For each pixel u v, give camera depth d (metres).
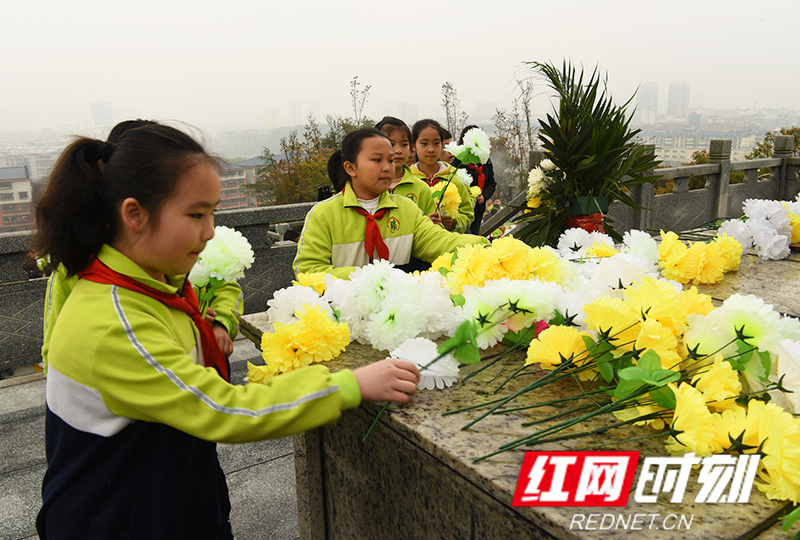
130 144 1.01
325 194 3.85
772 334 1.10
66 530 1.08
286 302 1.52
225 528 1.38
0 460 2.78
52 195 1.02
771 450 0.82
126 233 1.05
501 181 7.27
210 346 1.25
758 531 0.76
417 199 3.39
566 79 3.66
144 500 1.07
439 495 1.28
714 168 7.66
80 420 1.03
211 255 1.55
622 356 1.12
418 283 1.48
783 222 2.75
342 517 1.73
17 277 3.66
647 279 1.18
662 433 0.94
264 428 0.99
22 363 3.72
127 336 0.98
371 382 1.09
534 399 1.18
